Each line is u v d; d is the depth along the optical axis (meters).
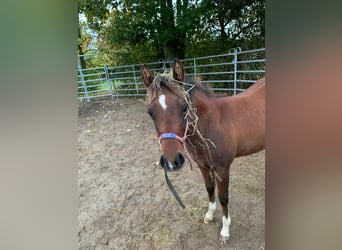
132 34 6.68
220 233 1.86
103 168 3.14
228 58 5.97
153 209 2.29
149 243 1.92
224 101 1.82
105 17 6.70
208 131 1.66
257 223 1.96
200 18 6.23
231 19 6.06
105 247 1.93
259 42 5.57
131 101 6.55
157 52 7.32
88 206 2.42
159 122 1.40
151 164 3.10
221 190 1.76
